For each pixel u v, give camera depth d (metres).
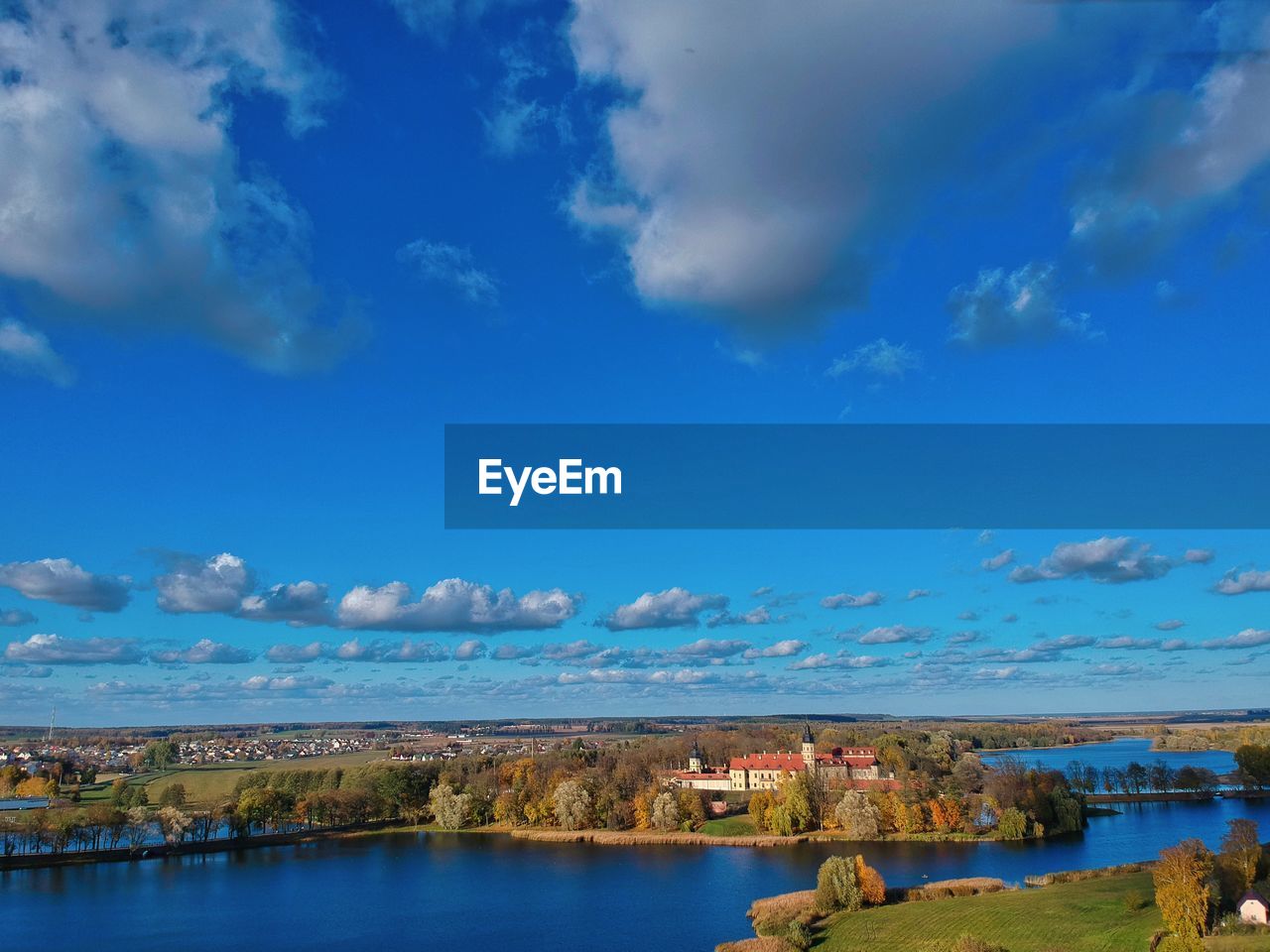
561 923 164.12
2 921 178.00
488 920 169.62
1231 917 118.50
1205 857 124.81
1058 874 166.12
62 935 166.75
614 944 148.25
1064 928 126.44
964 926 131.88
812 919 146.62
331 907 186.00
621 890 191.38
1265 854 134.75
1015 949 120.31
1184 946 112.00
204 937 163.62
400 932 163.25
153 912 184.25
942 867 194.00
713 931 152.62
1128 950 115.69
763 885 188.25
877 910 146.38
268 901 193.38
